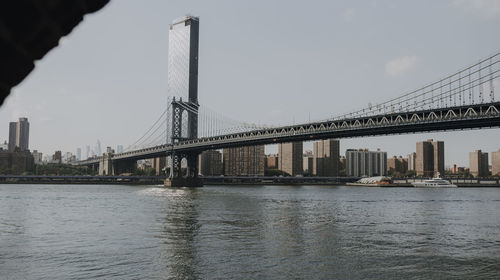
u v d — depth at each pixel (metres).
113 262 29.62
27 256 31.42
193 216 58.75
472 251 34.75
